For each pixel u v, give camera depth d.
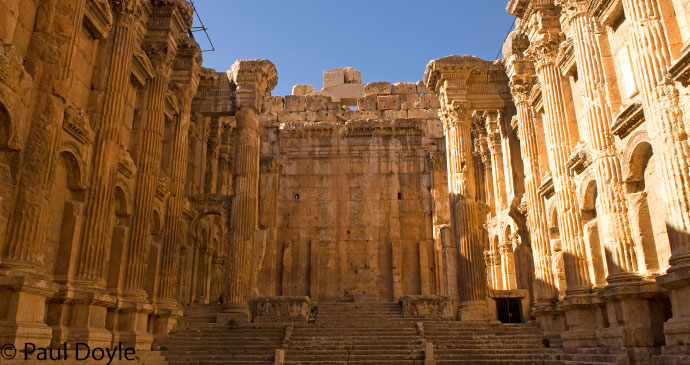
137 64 21.95
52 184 13.77
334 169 41.09
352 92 44.28
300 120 42.28
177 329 23.06
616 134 15.94
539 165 24.06
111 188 18.03
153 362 17.94
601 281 17.70
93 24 18.00
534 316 24.58
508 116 28.34
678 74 11.84
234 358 18.86
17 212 12.78
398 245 39.19
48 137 13.66
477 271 25.48
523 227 27.14
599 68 17.11
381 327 22.94
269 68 30.77
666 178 12.34
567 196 19.70
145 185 21.70
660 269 14.24
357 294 38.06
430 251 39.06
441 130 41.59
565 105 20.86
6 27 12.62
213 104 30.52
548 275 22.17
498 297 26.81
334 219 40.03
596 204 17.94
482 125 34.91
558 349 18.39
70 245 16.16
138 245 20.73
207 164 34.56
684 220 11.76
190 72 27.22
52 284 13.31
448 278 29.12
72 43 14.80
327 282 38.66
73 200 16.86
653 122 12.90
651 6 13.40
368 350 19.31
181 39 26.97
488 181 34.34
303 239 39.69
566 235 19.42
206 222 33.19
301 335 21.83
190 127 29.95
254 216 28.52
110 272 19.53
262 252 28.91
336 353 19.17
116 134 18.50
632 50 14.67
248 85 29.91
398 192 40.56
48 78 14.01
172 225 24.84
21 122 12.84
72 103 17.20
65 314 15.65
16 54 12.45
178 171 25.88
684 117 12.09
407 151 41.34
